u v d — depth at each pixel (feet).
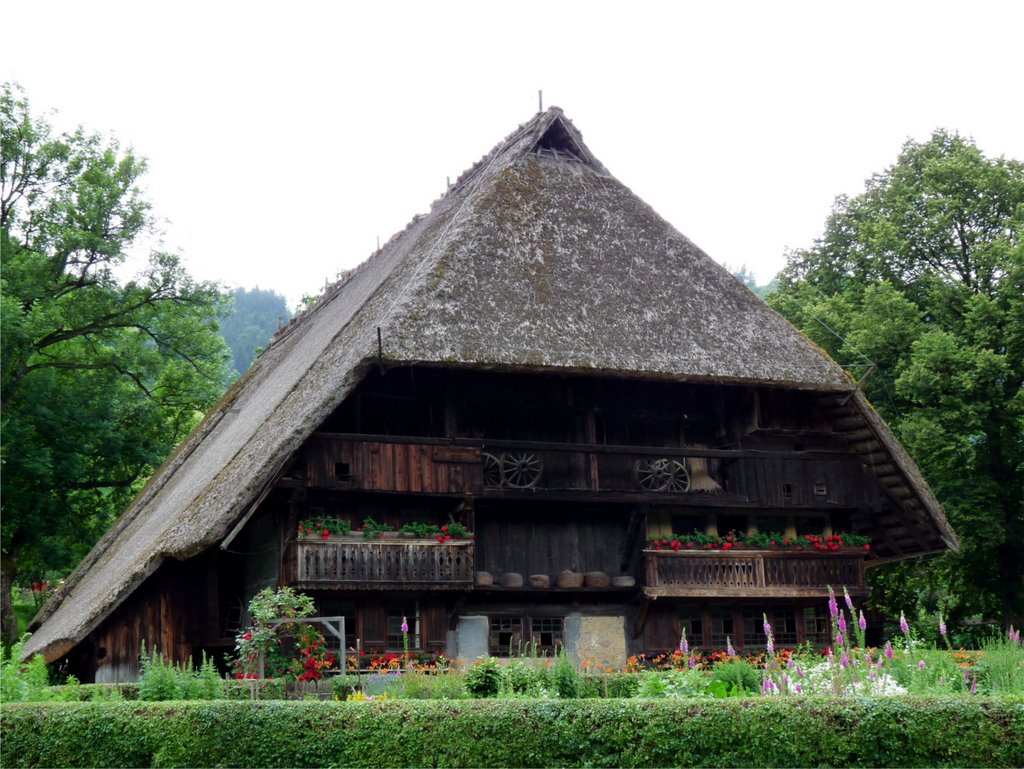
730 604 106.32
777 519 111.14
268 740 55.11
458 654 98.58
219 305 173.06
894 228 141.49
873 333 135.64
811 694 56.90
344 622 91.30
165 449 172.45
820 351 108.78
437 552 95.35
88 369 170.81
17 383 157.79
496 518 102.12
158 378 175.94
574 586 100.83
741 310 108.37
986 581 139.74
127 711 56.65
